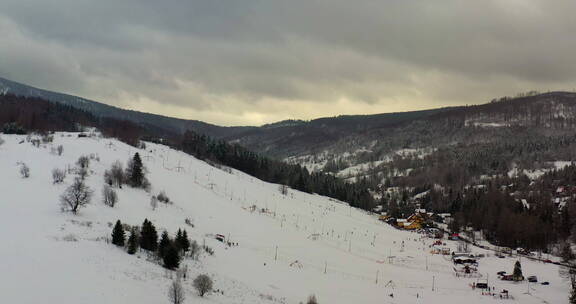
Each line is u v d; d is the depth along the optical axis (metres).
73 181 112.62
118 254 67.19
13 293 43.91
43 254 57.34
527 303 94.81
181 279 64.62
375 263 122.38
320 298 79.81
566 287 108.88
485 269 126.81
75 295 46.53
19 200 89.69
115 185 123.94
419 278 111.00
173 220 111.25
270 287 78.50
